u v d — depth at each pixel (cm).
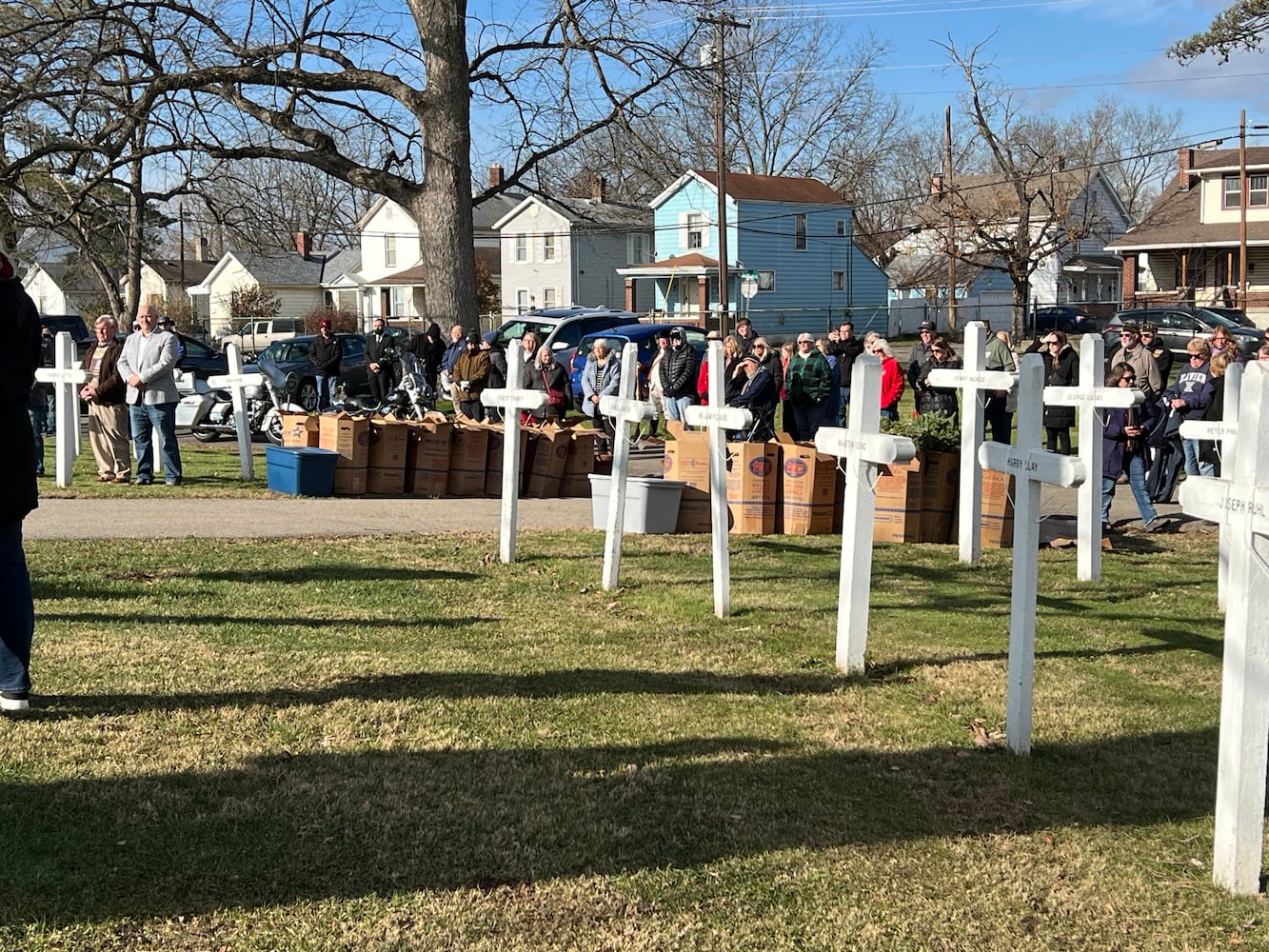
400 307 6322
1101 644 788
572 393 2294
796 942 381
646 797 482
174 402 1329
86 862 405
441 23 2206
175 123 2352
